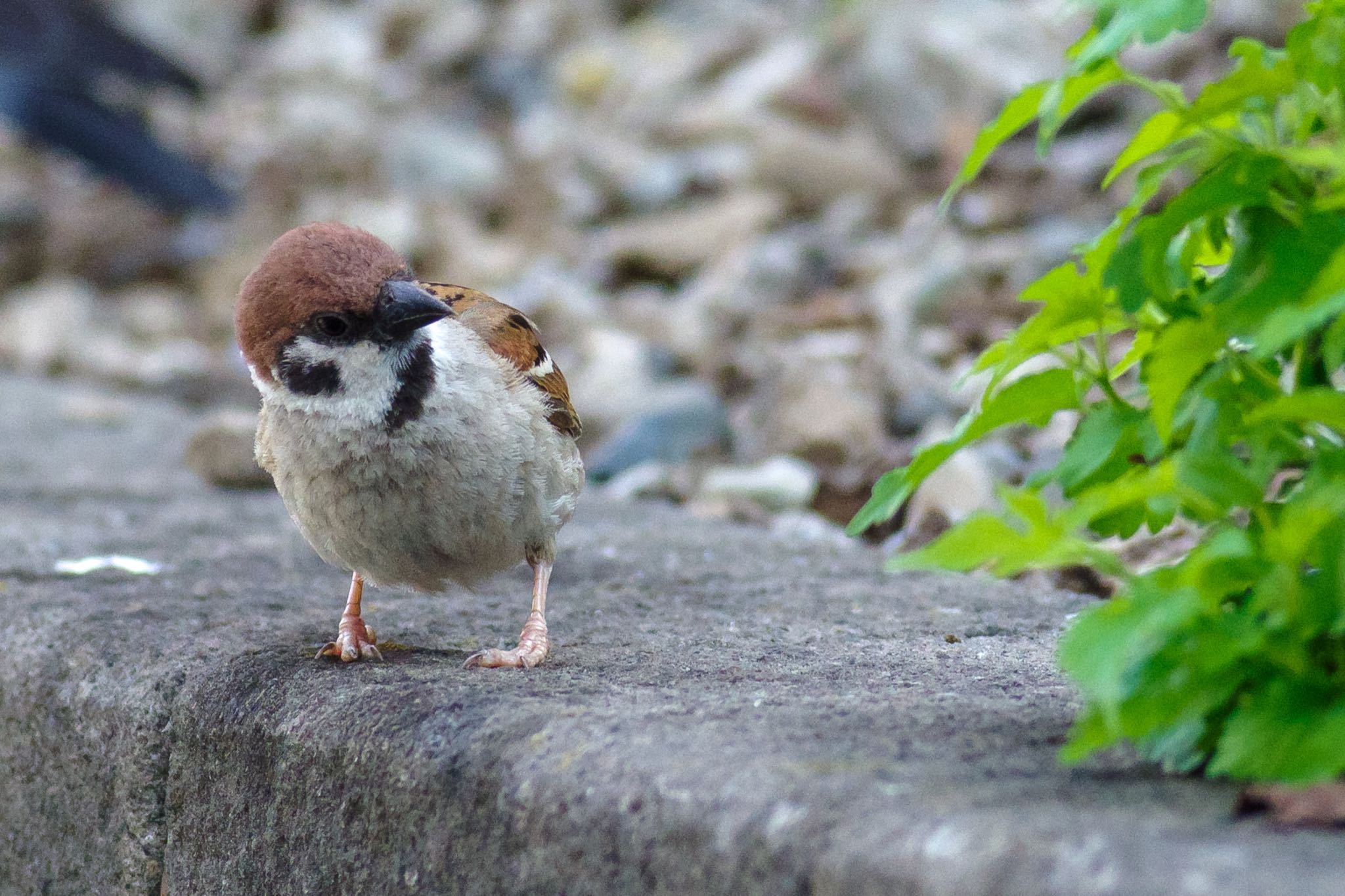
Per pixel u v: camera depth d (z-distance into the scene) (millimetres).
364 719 5137
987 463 10000
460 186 20781
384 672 5676
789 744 4254
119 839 6055
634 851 4020
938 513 9141
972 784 3789
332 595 7582
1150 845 3221
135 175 19188
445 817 4672
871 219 17406
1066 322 4234
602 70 22812
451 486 6184
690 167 19578
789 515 10859
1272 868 3070
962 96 18281
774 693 5125
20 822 6664
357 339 6086
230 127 23141
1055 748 4191
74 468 12141
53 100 18750
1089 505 3508
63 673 6480
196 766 5789
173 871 5910
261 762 5477
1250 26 17125
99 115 19188
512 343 6648
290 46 26609
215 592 7566
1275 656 3529
